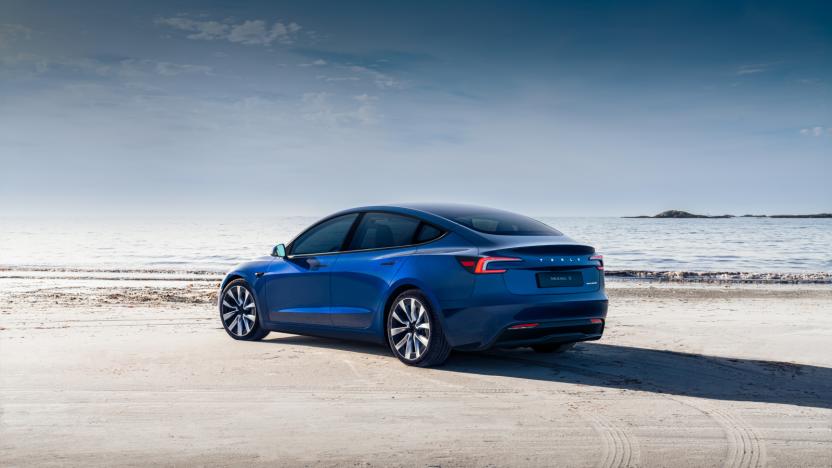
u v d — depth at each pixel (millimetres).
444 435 4465
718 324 10125
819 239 64188
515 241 6461
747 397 5574
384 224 7184
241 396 5496
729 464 3932
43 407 5129
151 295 13750
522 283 6223
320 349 7633
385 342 6973
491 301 6160
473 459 3992
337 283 7309
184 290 15055
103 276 20250
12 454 4031
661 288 17547
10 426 4629
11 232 91875
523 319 6180
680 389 5848
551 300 6301
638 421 4828
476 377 6246
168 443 4258
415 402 5332
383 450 4141
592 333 6723
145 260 31000
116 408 5105
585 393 5676
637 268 27719
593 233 86250
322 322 7484
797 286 18766
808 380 6238
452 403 5312
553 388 5844
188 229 112562
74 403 5250
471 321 6238
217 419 4824
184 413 4973
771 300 14250
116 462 3891
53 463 3867
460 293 6281
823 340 8578
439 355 6516
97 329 9148
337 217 7660
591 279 6676
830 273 24250
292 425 4676
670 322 10367
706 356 7422
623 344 8211
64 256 33812
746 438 4441
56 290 14969
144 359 7004
